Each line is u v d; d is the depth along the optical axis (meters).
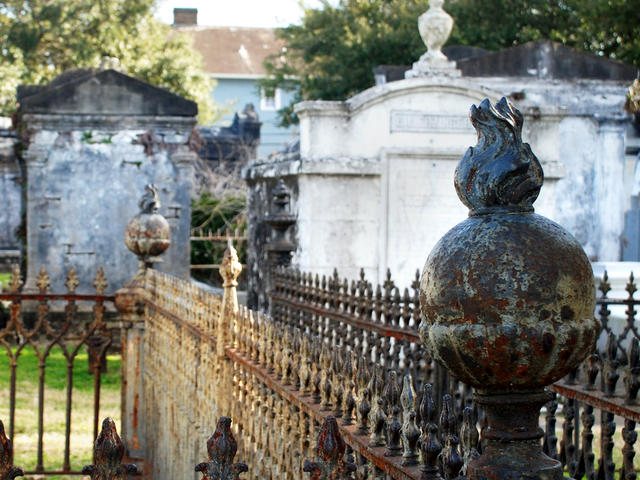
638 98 9.49
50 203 15.05
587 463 4.66
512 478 2.32
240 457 5.09
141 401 8.20
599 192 16.25
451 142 12.20
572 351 2.29
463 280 2.29
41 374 8.01
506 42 25.47
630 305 8.23
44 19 28.55
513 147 2.38
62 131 15.07
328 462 2.86
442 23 12.34
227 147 32.91
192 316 6.30
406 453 2.94
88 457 8.64
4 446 2.78
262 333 4.77
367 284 7.87
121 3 30.55
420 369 7.59
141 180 15.30
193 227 21.64
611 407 4.33
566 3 24.33
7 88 26.36
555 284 2.26
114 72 15.20
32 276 15.00
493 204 2.38
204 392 5.89
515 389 2.34
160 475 7.39
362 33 26.25
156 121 15.34
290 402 4.15
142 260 8.45
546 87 16.44
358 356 3.71
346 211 11.78
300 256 11.79
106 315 15.03
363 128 11.93
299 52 30.44
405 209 11.95
